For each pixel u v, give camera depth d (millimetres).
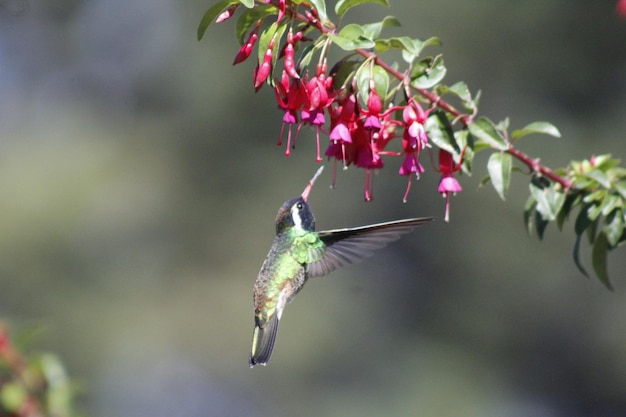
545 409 16812
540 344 16938
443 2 16594
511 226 16562
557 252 16516
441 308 17188
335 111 4484
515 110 16891
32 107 20281
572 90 16781
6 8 19844
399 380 17047
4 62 20453
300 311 17578
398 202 17047
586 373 16938
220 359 18281
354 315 17547
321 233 5473
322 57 4355
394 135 4879
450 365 16938
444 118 4680
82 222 18922
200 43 18984
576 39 16719
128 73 20078
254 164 18219
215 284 18594
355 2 4523
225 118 18547
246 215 18344
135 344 18250
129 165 19297
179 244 18734
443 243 17031
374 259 17750
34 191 19078
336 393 17156
